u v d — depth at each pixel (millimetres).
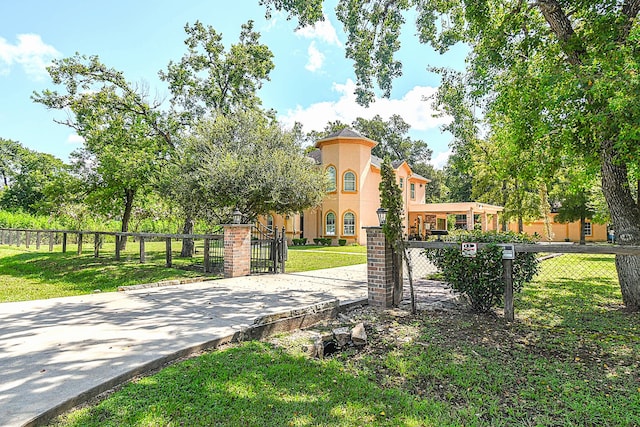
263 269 10648
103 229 21391
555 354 3916
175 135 16797
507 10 6930
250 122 15414
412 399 2922
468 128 8875
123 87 15820
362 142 25672
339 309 5688
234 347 4074
